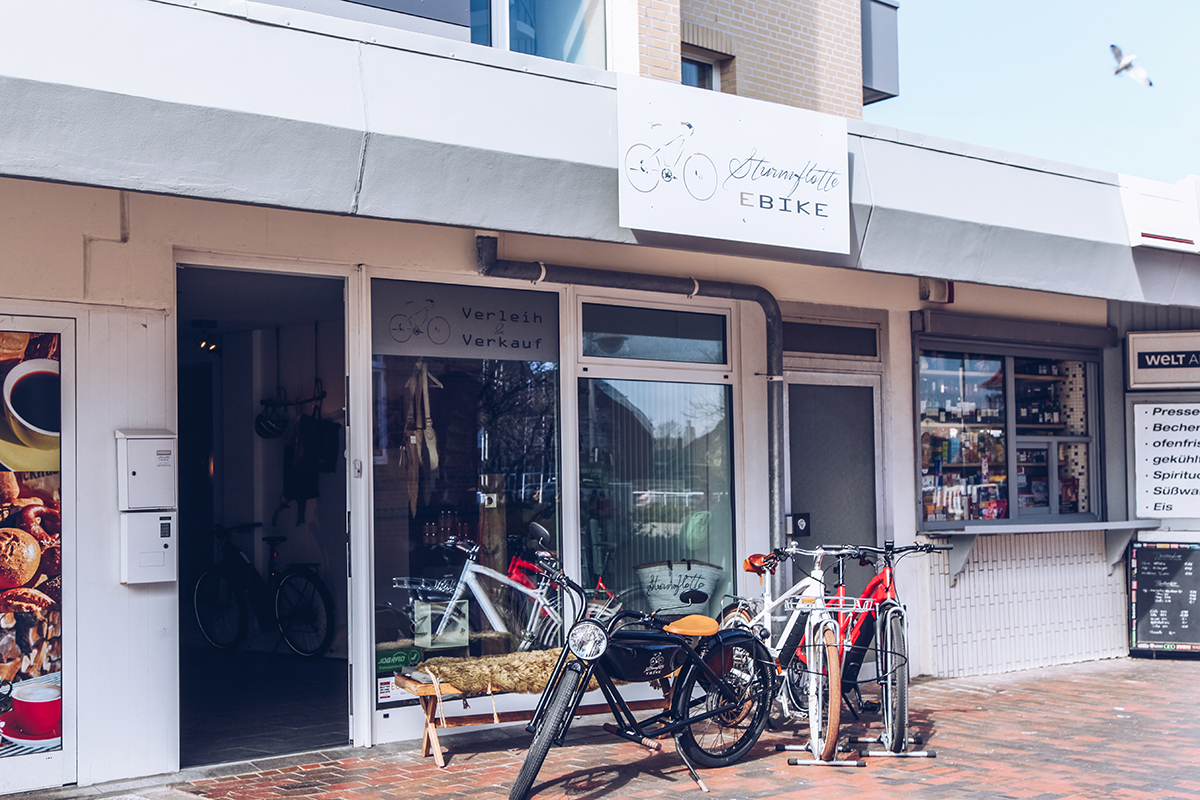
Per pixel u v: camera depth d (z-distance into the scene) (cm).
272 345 982
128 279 558
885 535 866
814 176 648
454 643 665
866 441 869
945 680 874
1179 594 984
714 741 599
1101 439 1014
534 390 705
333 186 495
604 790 539
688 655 571
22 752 525
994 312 939
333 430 917
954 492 923
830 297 842
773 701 666
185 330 992
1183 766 588
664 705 642
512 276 675
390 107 506
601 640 514
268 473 991
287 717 710
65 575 538
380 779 559
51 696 532
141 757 554
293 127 479
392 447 650
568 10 748
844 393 860
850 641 628
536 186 553
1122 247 808
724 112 612
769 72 954
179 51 452
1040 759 604
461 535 672
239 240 590
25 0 420
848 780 558
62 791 530
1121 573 1017
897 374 884
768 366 795
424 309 664
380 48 505
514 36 721
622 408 746
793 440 830
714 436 792
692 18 900
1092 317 1009
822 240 651
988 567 923
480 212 539
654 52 755
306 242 611
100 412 550
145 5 445
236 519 1020
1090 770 579
